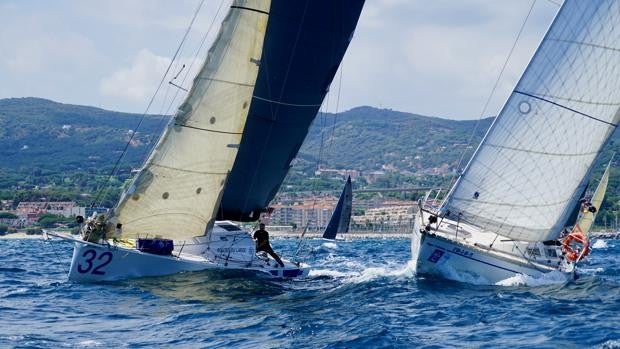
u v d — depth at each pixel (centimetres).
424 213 3177
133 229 2909
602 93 3019
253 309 2452
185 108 2900
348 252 7081
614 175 19650
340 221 4153
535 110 3019
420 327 2225
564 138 3030
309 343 1994
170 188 2912
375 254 6619
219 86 2919
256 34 2931
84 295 2659
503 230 3083
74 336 2062
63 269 4031
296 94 3394
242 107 2958
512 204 3061
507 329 2197
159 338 2048
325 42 3384
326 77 3438
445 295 2769
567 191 3077
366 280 3152
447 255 3022
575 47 2986
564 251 3362
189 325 2212
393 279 3150
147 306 2480
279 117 3391
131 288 2756
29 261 4716
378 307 2528
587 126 3030
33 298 2658
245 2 2909
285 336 2073
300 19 3322
